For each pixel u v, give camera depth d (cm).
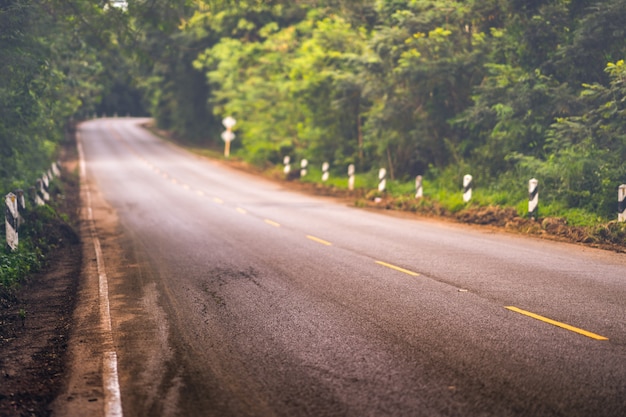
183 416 952
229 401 1002
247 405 984
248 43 7250
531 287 1752
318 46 5431
